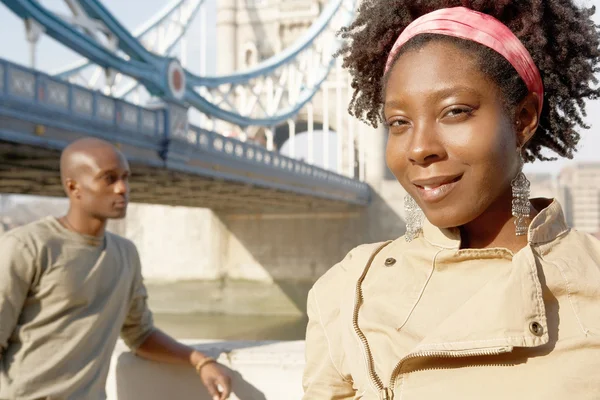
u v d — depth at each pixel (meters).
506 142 0.63
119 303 1.55
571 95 0.77
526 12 0.68
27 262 1.39
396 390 0.64
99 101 9.77
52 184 13.78
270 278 25.08
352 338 0.72
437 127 0.63
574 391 0.57
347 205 24.42
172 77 12.50
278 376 1.50
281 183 17.11
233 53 33.34
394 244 0.80
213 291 25.50
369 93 0.87
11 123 8.02
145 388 1.62
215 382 1.48
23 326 1.41
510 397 0.58
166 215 26.25
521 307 0.60
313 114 32.22
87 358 1.46
